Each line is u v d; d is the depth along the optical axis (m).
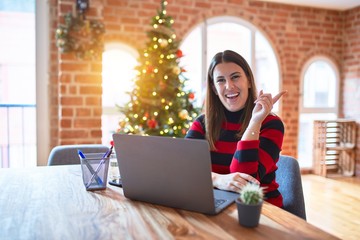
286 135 4.56
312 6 4.52
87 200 1.01
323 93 4.81
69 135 2.99
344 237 2.50
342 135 4.68
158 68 3.13
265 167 1.18
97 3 2.96
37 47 3.31
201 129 1.52
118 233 0.76
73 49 2.91
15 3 3.56
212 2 4.07
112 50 3.74
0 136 3.92
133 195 1.01
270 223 0.81
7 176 1.31
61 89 2.95
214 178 1.14
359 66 4.50
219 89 1.41
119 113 3.83
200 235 0.74
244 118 1.41
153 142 0.91
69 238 0.73
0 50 3.74
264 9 4.34
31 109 3.99
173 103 3.14
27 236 0.74
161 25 3.18
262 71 4.56
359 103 4.50
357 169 4.53
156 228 0.78
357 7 4.53
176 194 0.92
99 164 1.14
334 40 4.75
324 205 3.24
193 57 4.19
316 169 4.64
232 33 4.46
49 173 1.37
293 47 4.54
